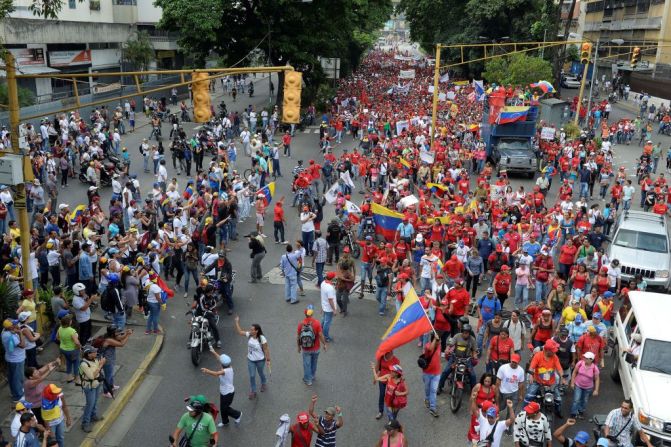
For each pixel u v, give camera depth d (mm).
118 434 11898
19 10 44688
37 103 41188
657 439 11281
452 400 12750
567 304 16141
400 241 19484
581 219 23406
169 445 11570
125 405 12891
